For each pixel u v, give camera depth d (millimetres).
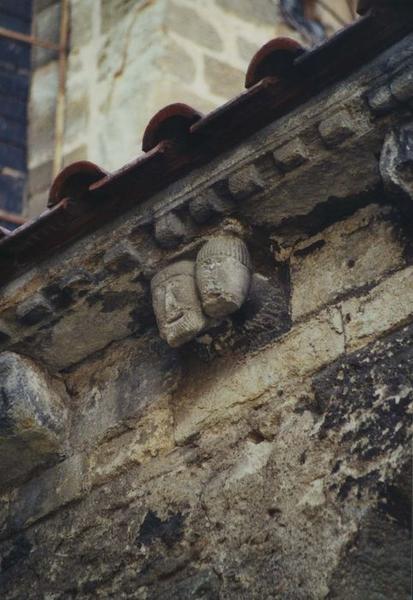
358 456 12594
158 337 14469
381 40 12883
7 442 14602
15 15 20984
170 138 13547
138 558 13555
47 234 14289
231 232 13633
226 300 13359
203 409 13789
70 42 20625
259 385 13523
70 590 13875
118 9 20172
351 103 12969
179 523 13445
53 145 20000
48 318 14508
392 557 12062
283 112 13297
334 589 12172
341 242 13562
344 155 13164
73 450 14602
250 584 12672
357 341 13094
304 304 13562
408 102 12773
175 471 13742
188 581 13078
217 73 19484
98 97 19844
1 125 20250
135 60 19562
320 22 21234
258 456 13227
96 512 14125
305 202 13539
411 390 12578
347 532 12328
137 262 13977
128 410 14344
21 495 14750
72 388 14891
